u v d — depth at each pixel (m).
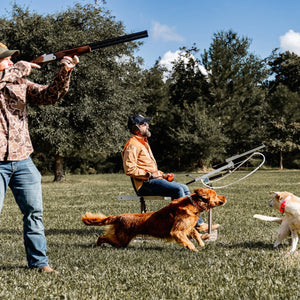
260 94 42.53
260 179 22.92
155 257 4.35
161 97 43.12
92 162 43.22
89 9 22.58
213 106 40.66
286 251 4.59
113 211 9.14
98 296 2.95
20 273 3.62
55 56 3.37
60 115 21.28
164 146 43.84
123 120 24.38
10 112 3.35
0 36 21.27
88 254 4.58
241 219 7.37
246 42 41.41
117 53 23.11
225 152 40.56
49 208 10.16
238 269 3.69
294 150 41.09
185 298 2.89
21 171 3.45
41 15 21.48
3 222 7.79
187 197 4.84
